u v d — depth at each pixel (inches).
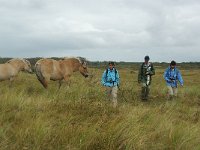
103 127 156.8
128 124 156.3
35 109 183.3
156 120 179.2
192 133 164.6
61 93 250.5
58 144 140.8
